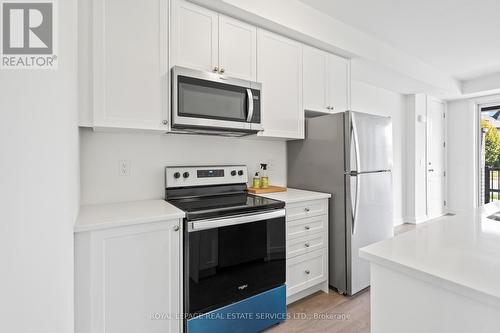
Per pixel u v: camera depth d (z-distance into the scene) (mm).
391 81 3701
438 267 803
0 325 840
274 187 2531
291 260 2096
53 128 948
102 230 1322
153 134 2041
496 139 4797
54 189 947
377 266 924
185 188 2123
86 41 1525
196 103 1812
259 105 2102
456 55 3461
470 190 4934
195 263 1558
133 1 1650
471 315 706
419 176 4641
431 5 2348
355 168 2273
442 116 5113
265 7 2062
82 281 1279
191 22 1847
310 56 2523
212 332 1610
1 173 832
